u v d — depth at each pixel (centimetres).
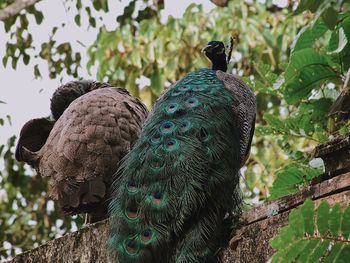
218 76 1030
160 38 1769
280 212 838
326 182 812
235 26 1744
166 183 888
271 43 1723
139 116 1109
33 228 1927
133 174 907
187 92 988
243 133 986
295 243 677
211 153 909
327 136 1098
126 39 1794
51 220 1917
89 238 988
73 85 1210
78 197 1056
